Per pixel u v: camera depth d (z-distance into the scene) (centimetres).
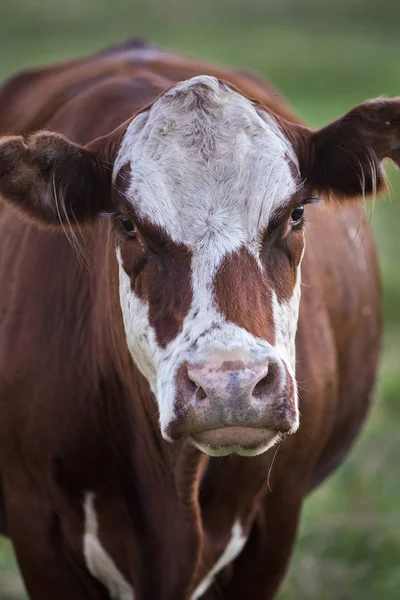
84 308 1172
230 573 1259
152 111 1052
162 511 1174
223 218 976
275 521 1231
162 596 1198
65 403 1159
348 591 1628
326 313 1265
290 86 5906
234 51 7088
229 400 891
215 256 962
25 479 1202
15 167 1040
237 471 1154
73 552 1209
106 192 1077
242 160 1002
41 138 1046
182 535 1151
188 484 1114
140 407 1125
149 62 1410
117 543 1203
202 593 1273
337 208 1129
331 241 1342
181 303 960
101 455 1173
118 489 1189
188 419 912
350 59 6769
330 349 1245
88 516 1190
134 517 1198
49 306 1181
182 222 977
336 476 1928
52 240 1202
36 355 1172
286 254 1002
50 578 1226
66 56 6819
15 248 1241
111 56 1509
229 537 1194
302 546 1730
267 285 970
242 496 1173
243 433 911
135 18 9250
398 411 2162
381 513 1822
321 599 1609
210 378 895
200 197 984
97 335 1148
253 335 923
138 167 1021
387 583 1638
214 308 940
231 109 1038
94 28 8631
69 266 1184
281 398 914
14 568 1706
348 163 1091
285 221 998
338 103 5272
